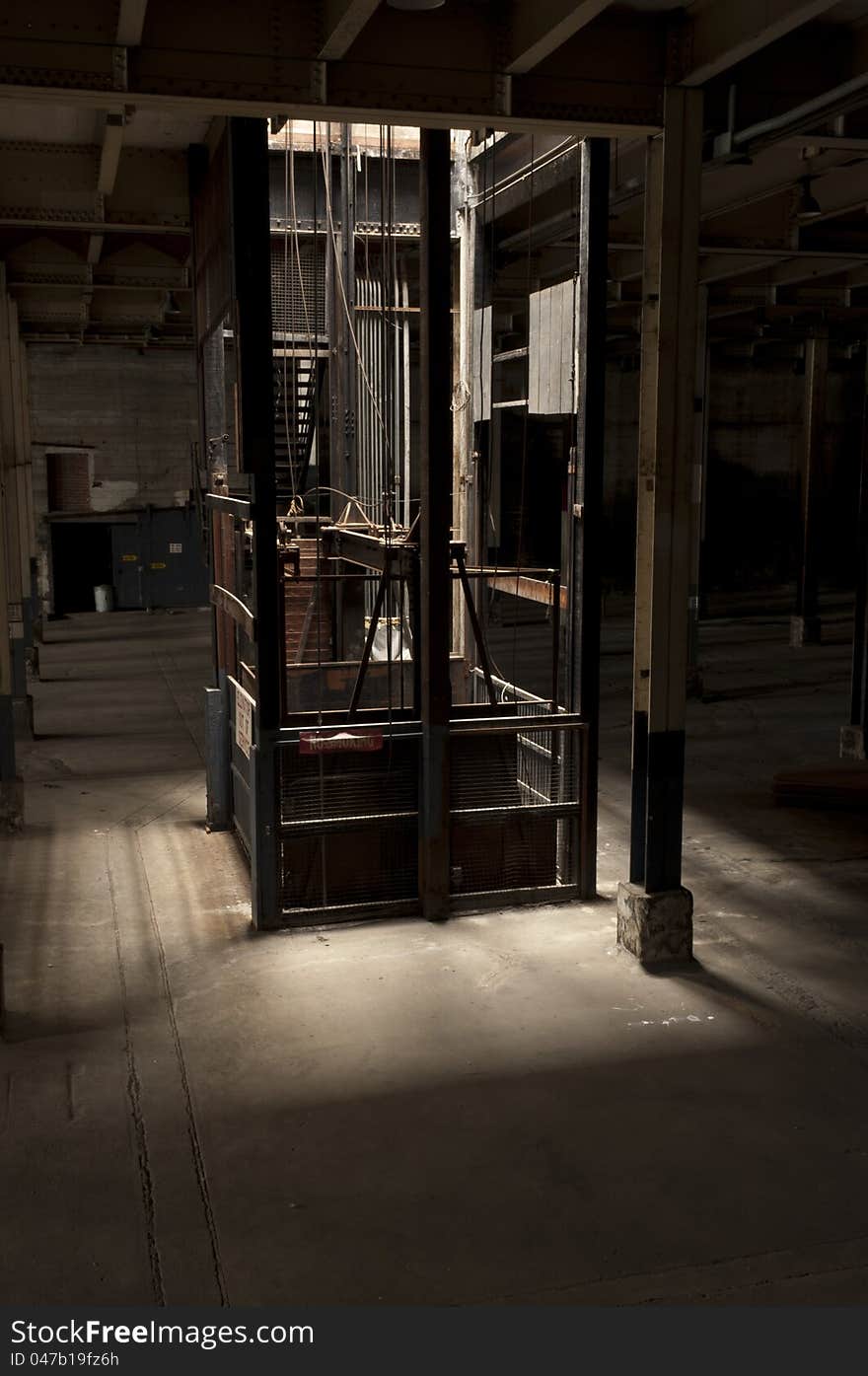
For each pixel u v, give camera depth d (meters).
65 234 11.59
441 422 6.57
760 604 23.61
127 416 24.48
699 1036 5.62
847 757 11.33
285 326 11.05
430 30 5.39
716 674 16.48
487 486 9.01
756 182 9.71
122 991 6.16
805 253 11.70
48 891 7.80
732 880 7.97
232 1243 4.05
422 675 6.88
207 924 7.13
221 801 9.18
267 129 6.27
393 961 6.51
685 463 6.12
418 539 7.17
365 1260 3.96
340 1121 4.86
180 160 9.33
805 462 19.08
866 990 6.16
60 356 23.97
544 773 7.51
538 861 7.39
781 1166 4.53
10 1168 4.51
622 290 16.45
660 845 6.44
